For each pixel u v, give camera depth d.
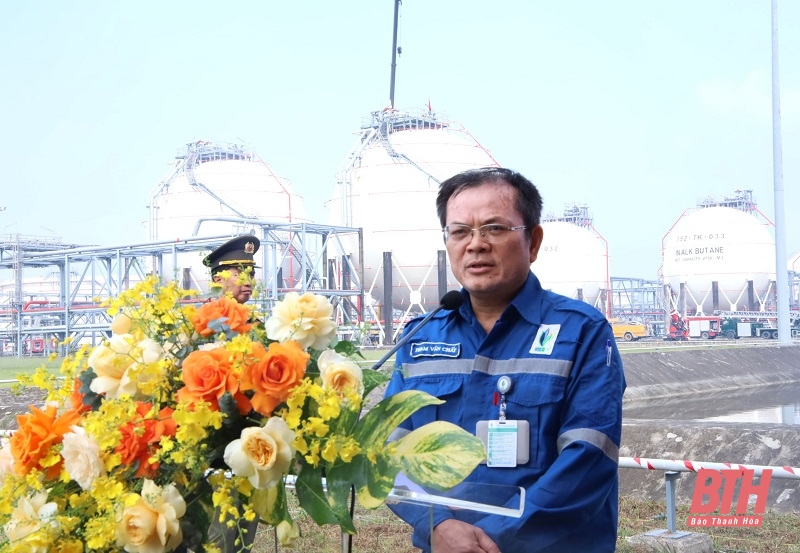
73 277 54.03
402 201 47.06
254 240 5.43
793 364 36.97
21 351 35.00
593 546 2.35
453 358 2.64
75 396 1.85
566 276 77.12
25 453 1.71
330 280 42.97
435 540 1.99
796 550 6.07
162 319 1.77
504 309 2.63
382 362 2.52
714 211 77.06
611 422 2.43
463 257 2.62
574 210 82.38
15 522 1.72
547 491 2.28
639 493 8.49
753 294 75.12
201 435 1.58
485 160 48.62
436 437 1.62
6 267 37.31
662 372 31.56
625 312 84.38
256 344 1.64
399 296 47.97
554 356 2.50
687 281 76.38
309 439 1.63
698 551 6.00
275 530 1.76
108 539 1.59
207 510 1.68
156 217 49.03
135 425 1.64
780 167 32.94
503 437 2.47
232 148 51.09
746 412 23.09
